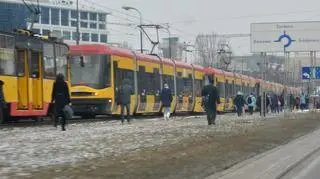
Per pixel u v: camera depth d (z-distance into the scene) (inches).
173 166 522.0
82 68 1277.1
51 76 1119.6
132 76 1403.8
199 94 1932.8
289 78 4141.2
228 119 1424.7
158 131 896.9
